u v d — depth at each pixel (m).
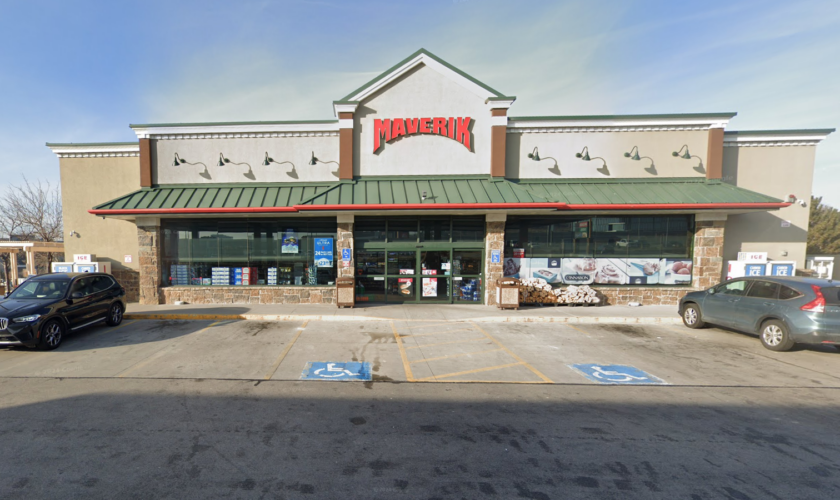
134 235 13.87
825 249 33.38
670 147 13.19
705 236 12.64
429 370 6.66
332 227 12.96
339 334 9.12
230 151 13.31
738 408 5.16
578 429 4.50
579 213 12.34
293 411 4.93
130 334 9.02
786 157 13.28
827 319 7.23
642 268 13.10
